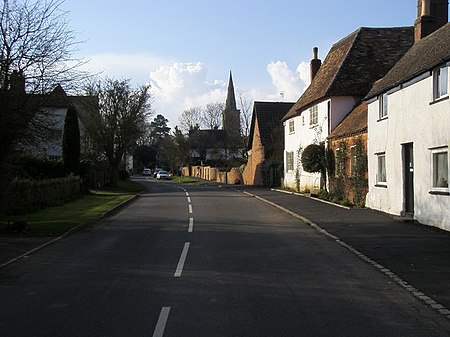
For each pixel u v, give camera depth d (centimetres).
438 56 1461
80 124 4697
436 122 1470
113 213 2272
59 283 909
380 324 659
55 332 632
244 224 1767
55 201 2697
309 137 3216
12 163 2067
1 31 1472
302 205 2367
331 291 835
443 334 619
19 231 1577
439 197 1469
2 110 1420
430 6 2125
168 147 9981
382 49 2959
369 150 2120
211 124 10056
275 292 828
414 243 1271
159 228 1689
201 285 877
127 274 977
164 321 672
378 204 2020
